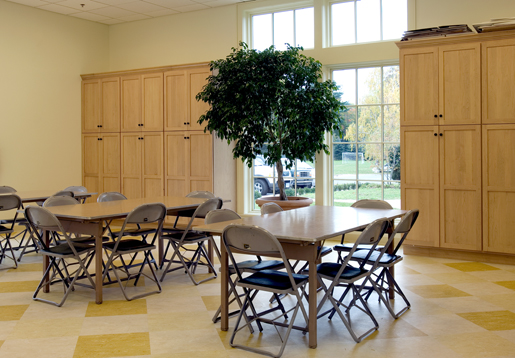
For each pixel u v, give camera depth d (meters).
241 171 7.55
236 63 6.12
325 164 6.88
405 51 5.59
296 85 6.08
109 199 5.62
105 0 7.30
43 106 7.83
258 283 3.04
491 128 5.19
